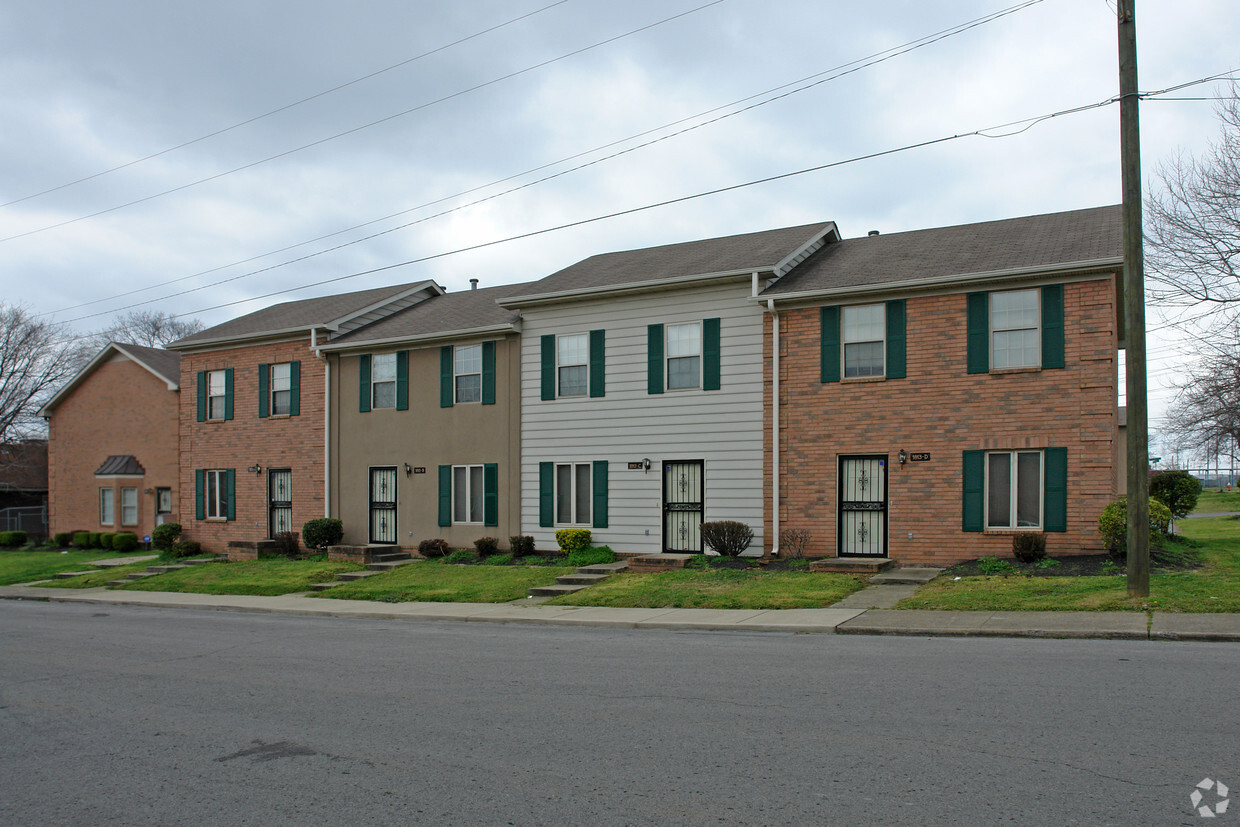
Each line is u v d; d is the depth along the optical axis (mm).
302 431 27328
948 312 18297
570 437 22531
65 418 35406
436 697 9188
